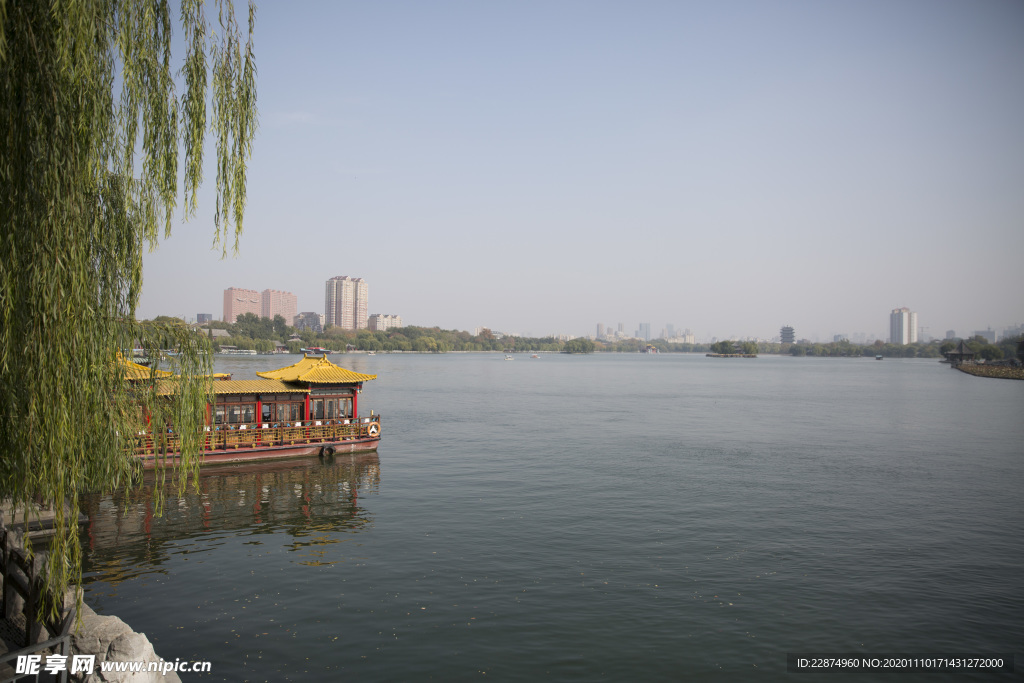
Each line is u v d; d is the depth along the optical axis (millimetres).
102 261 17969
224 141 18438
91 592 26375
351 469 53969
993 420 95438
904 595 27594
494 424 88312
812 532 36812
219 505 41438
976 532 37094
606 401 128375
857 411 109125
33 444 14094
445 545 33594
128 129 17344
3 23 12633
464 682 19875
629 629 23844
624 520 38969
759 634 23688
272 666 20438
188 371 21688
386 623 23859
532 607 25656
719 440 73812
